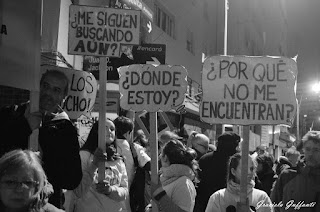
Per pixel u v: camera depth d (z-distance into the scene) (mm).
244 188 4332
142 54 9484
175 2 21828
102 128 4652
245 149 4457
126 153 5812
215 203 4633
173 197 4785
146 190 5941
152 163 4738
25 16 4148
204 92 4746
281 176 4898
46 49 7699
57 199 4129
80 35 4996
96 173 4797
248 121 4656
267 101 4676
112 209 4695
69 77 5527
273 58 4703
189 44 24812
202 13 27609
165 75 5051
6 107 4188
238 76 4719
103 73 4902
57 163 4012
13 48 3988
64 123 4113
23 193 2959
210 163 6488
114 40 5023
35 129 4297
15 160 2986
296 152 8938
